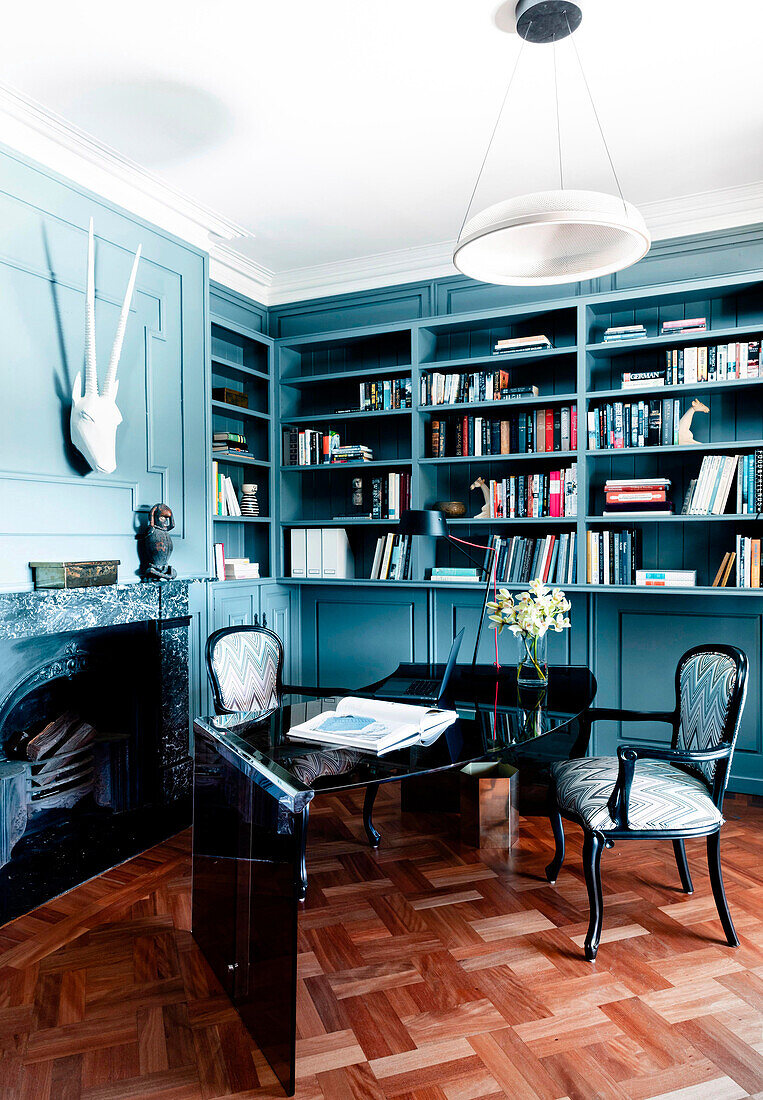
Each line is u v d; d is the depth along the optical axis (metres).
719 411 3.72
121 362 3.28
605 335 3.74
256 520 4.43
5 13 2.21
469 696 2.50
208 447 3.87
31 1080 1.68
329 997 1.97
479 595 4.14
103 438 2.95
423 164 3.18
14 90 2.59
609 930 2.31
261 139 2.95
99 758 3.33
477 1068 1.70
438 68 2.50
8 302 2.75
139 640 3.46
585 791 2.31
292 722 2.20
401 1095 1.62
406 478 4.22
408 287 4.36
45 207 2.90
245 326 4.46
